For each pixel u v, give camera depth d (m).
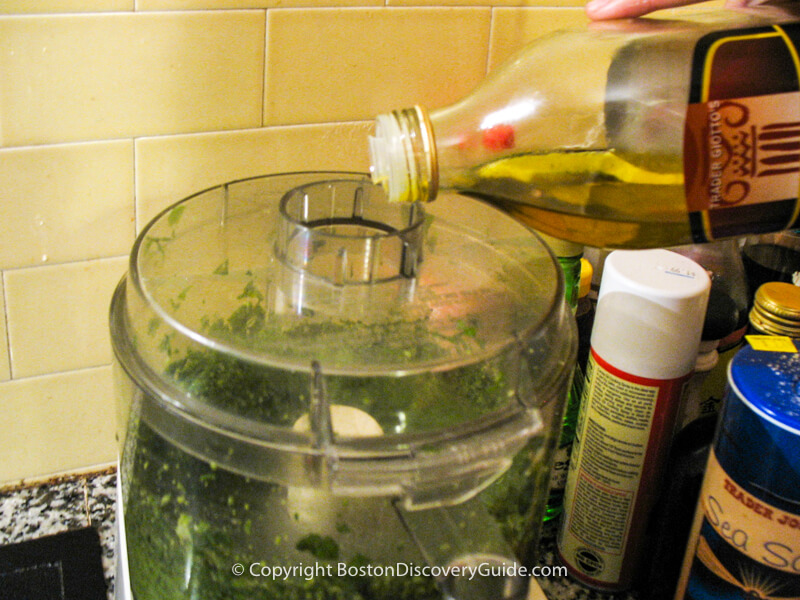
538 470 0.44
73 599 0.57
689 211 0.42
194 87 0.55
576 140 0.44
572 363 0.45
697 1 0.44
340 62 0.57
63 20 0.50
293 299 0.46
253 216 0.53
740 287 0.62
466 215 0.55
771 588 0.45
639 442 0.52
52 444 0.65
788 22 0.41
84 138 0.54
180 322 0.43
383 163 0.41
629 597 0.58
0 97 0.51
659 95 0.41
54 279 0.58
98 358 0.63
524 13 0.61
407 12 0.57
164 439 0.42
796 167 0.40
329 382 0.40
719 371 0.61
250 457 0.39
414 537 0.39
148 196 0.57
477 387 0.41
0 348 0.59
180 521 0.42
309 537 0.40
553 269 0.48
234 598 0.42
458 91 0.62
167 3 0.51
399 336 0.43
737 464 0.44
